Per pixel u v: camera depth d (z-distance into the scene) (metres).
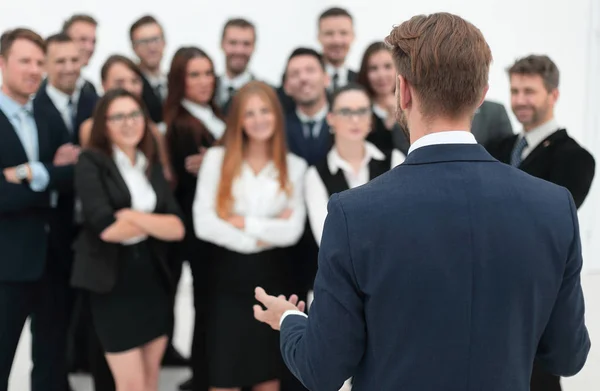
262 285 2.67
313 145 3.12
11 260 2.68
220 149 2.78
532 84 2.39
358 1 5.71
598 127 5.55
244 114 2.65
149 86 3.76
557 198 1.05
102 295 2.73
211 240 2.66
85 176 2.65
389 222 1.00
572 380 3.51
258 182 2.70
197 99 3.34
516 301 1.01
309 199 2.71
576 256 1.05
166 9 5.63
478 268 0.99
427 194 1.01
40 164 2.69
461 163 1.04
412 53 1.04
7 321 2.71
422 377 1.01
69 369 3.56
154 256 2.80
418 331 1.00
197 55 3.30
